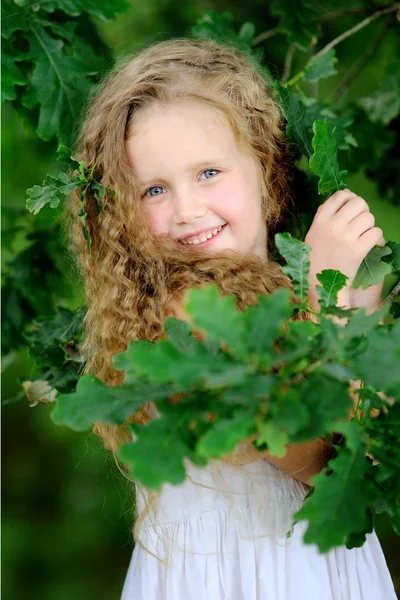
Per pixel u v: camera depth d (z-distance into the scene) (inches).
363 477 38.4
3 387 208.8
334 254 58.8
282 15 88.4
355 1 94.0
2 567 196.5
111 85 66.6
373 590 61.5
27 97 72.4
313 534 34.0
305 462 55.4
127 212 59.4
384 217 152.6
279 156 66.1
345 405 33.7
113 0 74.4
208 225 58.3
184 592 59.6
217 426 31.2
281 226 67.5
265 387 31.5
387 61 114.7
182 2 123.2
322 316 37.4
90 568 196.4
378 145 90.4
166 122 58.1
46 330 79.8
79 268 74.2
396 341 35.3
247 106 62.7
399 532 41.6
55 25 74.6
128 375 39.6
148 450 32.7
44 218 65.3
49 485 213.2
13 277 90.8
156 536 62.4
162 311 58.0
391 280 90.1
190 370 31.2
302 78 76.5
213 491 59.4
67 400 35.8
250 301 55.9
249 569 58.0
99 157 62.9
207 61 64.1
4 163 131.9
